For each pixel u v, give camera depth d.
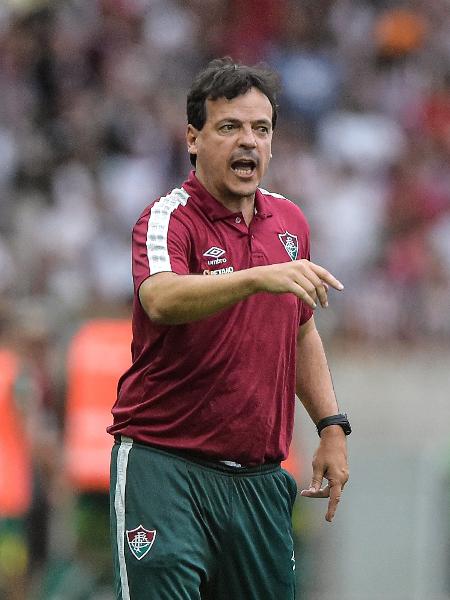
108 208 45.62
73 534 28.66
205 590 15.74
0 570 28.95
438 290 41.50
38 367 29.30
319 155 47.91
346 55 52.25
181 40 52.72
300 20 53.19
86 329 29.52
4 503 28.78
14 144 47.47
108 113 49.06
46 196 46.06
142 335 15.48
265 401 15.39
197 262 15.23
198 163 15.59
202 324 15.09
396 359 37.22
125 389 15.73
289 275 13.98
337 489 16.27
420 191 45.94
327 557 33.03
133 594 15.34
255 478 15.65
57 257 42.94
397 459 34.59
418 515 33.94
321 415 16.50
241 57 52.25
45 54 50.94
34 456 28.91
